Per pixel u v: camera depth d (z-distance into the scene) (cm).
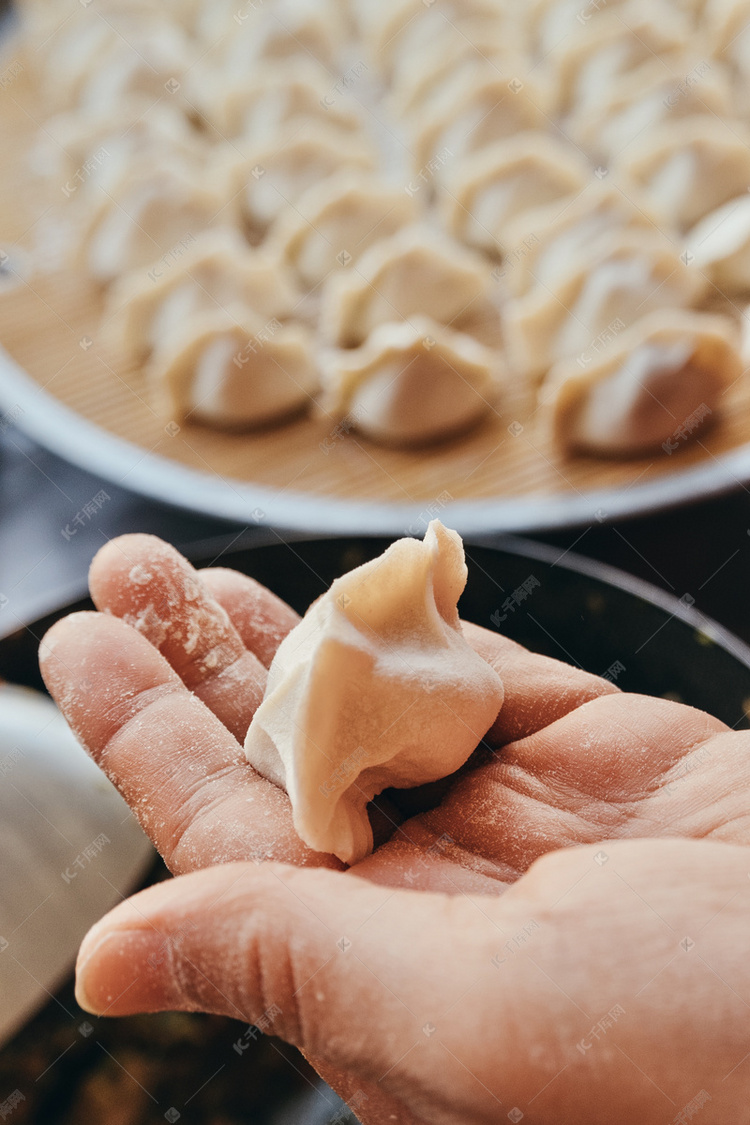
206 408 55
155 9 83
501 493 52
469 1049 26
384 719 34
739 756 35
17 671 41
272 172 67
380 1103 31
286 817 33
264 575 43
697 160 62
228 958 27
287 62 77
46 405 54
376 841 36
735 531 49
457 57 72
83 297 64
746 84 70
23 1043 37
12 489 57
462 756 36
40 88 83
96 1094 37
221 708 38
